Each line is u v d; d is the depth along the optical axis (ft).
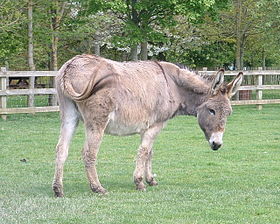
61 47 93.45
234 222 23.66
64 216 24.16
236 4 96.58
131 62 30.81
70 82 28.43
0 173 35.42
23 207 25.71
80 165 38.60
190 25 97.09
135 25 77.66
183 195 28.81
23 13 76.74
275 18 89.81
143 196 28.66
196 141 50.31
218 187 31.63
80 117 29.40
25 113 70.74
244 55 121.08
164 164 39.27
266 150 45.80
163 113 31.04
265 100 80.23
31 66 77.36
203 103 31.24
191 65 112.06
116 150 45.16
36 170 36.65
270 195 28.86
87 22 80.18
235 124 62.85
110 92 28.89
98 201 27.25
